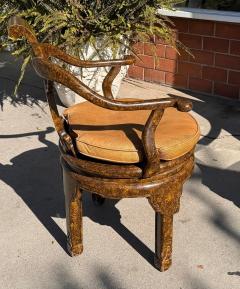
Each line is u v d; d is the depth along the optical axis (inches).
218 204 115.6
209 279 93.7
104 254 101.2
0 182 127.5
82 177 89.5
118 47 146.3
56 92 171.8
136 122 94.2
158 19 151.0
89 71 152.1
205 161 134.8
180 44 162.2
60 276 96.3
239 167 131.3
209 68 173.8
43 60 82.0
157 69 186.5
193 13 167.2
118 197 87.8
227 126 155.1
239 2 166.4
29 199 120.3
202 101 173.6
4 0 150.0
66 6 145.2
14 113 168.2
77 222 97.3
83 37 145.1
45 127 157.3
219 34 167.2
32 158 138.3
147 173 85.4
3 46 154.4
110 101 79.1
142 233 107.0
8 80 196.4
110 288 92.9
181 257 99.0
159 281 93.7
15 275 97.0
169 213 90.1
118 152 85.1
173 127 92.0
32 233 108.3
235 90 171.2
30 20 147.7
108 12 145.4
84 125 93.5
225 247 101.6
